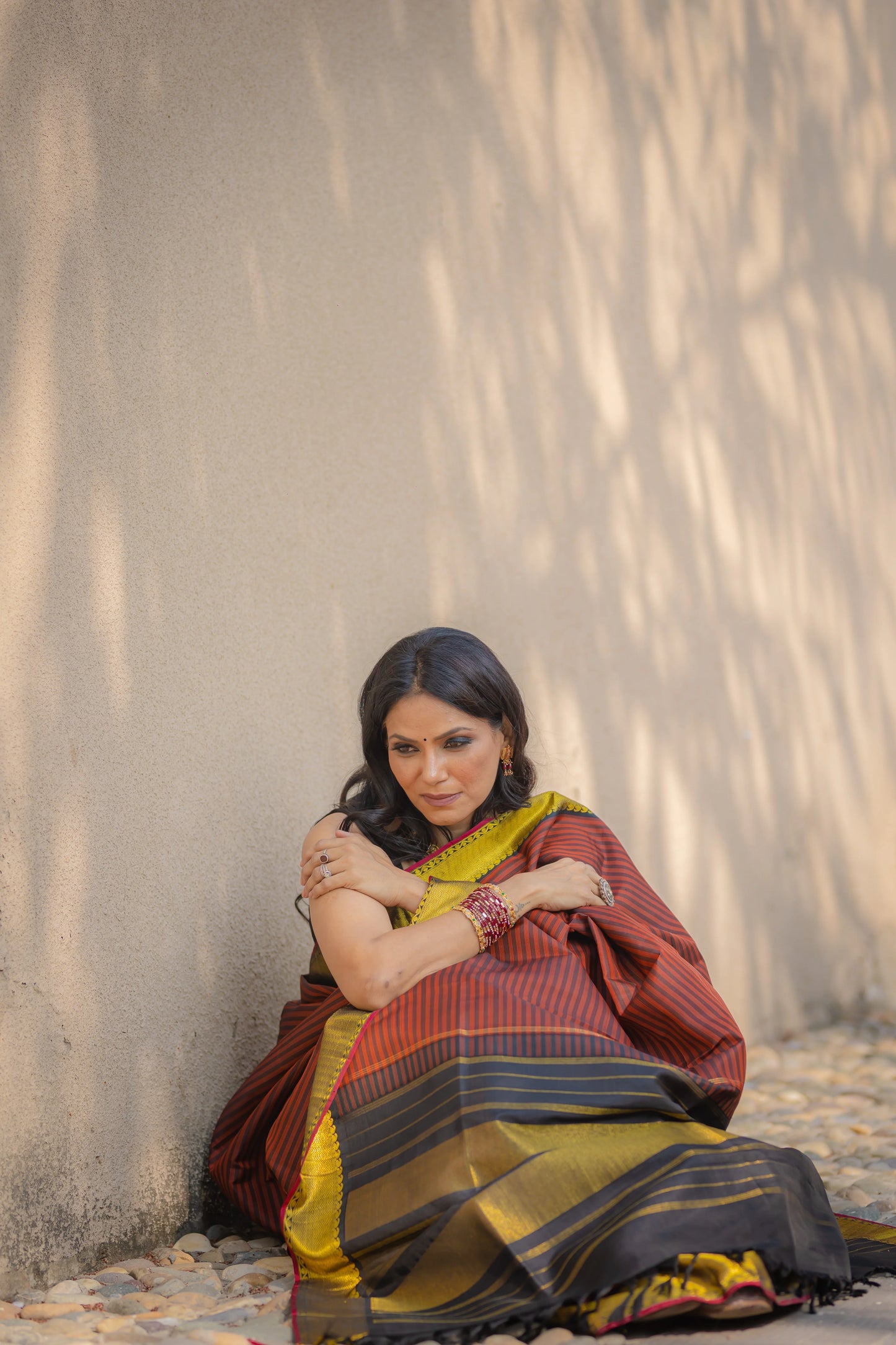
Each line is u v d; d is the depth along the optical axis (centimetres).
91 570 272
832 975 577
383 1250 239
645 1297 212
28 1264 249
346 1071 253
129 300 287
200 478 307
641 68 499
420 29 401
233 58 325
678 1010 270
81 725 267
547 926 271
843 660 602
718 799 513
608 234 479
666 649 493
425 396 395
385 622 373
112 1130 271
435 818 286
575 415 459
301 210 348
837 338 610
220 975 306
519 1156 232
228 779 312
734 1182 227
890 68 654
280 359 338
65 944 260
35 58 265
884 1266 243
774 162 573
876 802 620
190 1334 221
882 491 639
